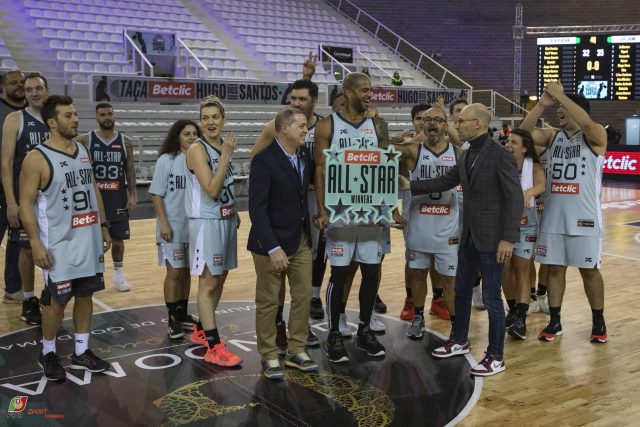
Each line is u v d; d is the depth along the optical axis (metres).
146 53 14.37
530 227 4.78
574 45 15.33
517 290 4.83
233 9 19.55
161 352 4.48
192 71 15.70
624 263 7.44
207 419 3.44
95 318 5.27
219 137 4.26
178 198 4.70
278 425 3.37
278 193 3.86
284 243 3.89
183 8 18.52
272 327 4.02
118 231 5.99
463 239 4.19
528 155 4.79
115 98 12.24
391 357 4.41
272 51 18.12
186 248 4.77
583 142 4.58
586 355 4.45
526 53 20.59
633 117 17.11
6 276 5.62
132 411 3.54
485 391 3.83
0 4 15.46
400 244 8.71
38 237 3.78
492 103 17.58
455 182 4.29
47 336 3.96
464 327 4.38
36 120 4.93
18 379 4.00
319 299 5.28
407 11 21.73
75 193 3.87
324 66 17.75
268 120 15.50
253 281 6.55
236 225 4.36
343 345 4.43
